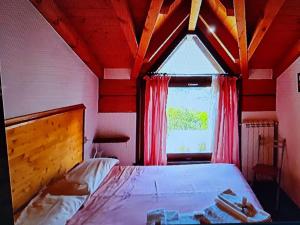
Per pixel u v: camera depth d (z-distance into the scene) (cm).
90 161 290
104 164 285
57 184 223
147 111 377
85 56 304
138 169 316
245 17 257
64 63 256
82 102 316
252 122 390
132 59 347
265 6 246
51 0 208
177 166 326
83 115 312
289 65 345
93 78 361
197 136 401
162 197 237
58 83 242
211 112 382
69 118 270
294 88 336
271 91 390
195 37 380
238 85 387
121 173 302
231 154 379
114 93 388
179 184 268
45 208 181
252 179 393
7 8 156
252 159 394
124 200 230
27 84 183
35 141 196
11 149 164
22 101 177
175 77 386
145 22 255
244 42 290
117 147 393
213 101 379
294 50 318
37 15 196
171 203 225
